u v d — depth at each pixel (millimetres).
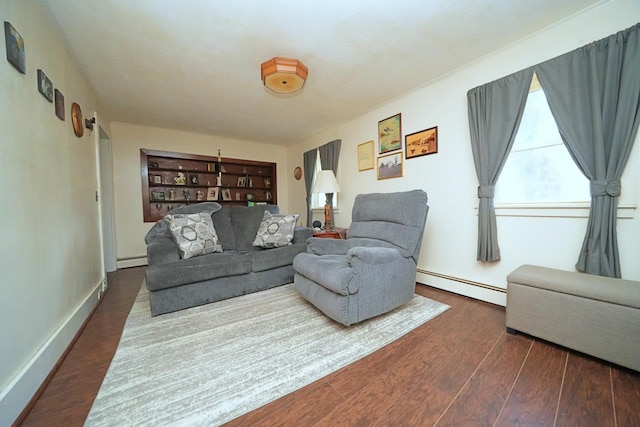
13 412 940
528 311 1498
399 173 2855
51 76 1539
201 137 4379
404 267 1898
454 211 2346
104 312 1995
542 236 1794
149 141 3904
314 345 1466
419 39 1833
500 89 1944
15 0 1175
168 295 1929
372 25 1674
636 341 1146
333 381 1163
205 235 2436
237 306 2051
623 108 1412
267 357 1351
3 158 1014
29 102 1240
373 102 2969
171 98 2803
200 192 4570
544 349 1407
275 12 1539
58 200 1530
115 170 3635
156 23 1619
